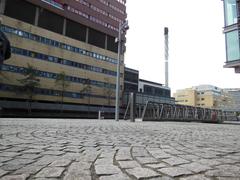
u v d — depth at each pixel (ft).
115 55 210.18
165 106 81.30
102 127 32.01
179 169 8.79
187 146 15.25
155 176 7.78
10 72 140.56
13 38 144.15
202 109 102.94
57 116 154.10
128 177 7.61
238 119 136.77
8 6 143.64
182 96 369.91
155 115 76.38
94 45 196.34
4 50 14.98
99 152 12.11
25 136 18.37
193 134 25.23
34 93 145.38
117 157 10.89
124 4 222.69
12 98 139.85
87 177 7.50
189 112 94.58
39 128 26.43
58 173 7.91
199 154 12.23
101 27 198.29
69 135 20.11
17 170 8.25
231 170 8.77
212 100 342.44
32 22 156.15
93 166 9.05
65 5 172.65
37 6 157.38
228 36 68.13
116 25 211.41
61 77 157.99
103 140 17.30
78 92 177.88
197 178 7.66
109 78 201.57
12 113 136.98
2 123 33.17
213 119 108.37
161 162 10.02
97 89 191.42
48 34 162.91
